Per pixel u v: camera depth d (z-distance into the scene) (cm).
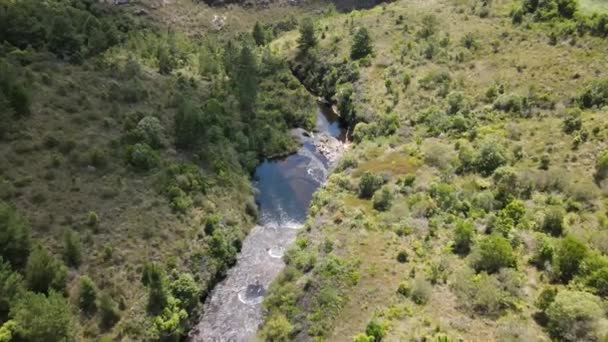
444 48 10425
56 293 5153
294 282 6062
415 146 7981
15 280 5122
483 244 5500
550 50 9394
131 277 5859
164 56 9869
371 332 4781
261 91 10512
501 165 6938
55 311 4875
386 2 14138
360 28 11075
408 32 11494
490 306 4947
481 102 8612
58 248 5831
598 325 4481
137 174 7125
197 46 11588
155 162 7319
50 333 4812
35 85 7875
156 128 7750
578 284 5022
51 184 6544
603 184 6297
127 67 9212
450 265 5578
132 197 6756
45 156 6888
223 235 6894
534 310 4916
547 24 10125
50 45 9119
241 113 9500
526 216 6019
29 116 7338
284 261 6650
